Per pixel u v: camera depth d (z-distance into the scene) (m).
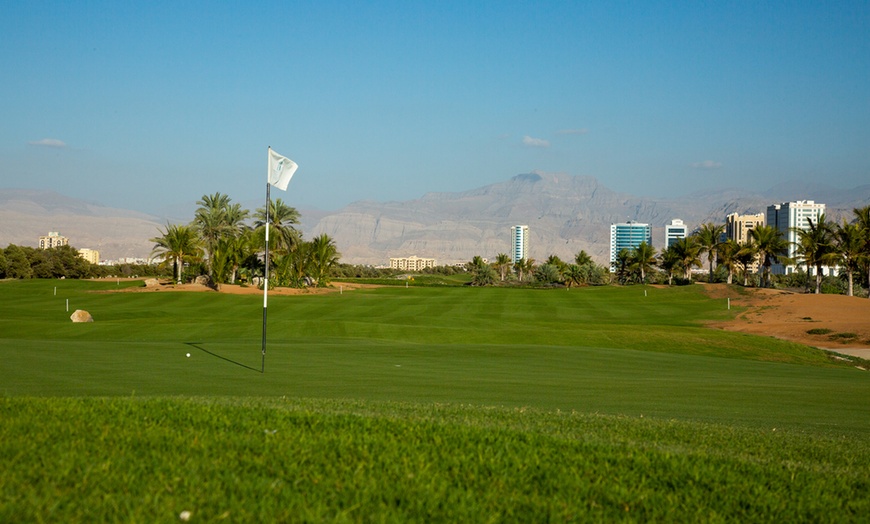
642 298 73.56
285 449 7.88
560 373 22.69
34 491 6.17
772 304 65.00
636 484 7.44
